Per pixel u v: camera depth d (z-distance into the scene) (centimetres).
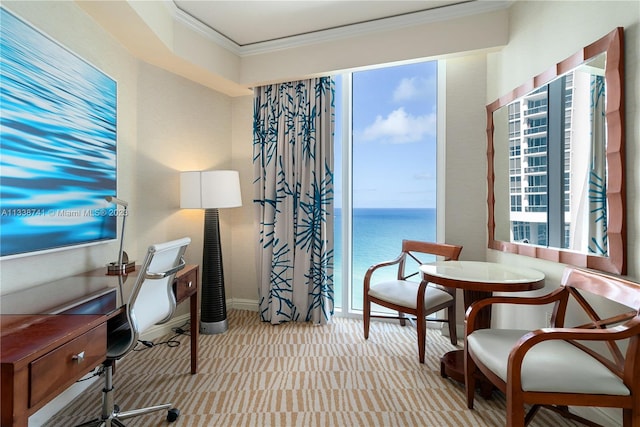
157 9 228
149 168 269
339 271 349
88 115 197
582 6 173
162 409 167
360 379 209
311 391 195
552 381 124
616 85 150
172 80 290
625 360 123
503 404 181
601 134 161
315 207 312
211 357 241
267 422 167
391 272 462
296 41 298
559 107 189
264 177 331
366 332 273
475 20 251
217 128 338
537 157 208
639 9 142
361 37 282
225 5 251
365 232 466
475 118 274
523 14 226
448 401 185
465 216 278
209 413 174
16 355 85
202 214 327
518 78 232
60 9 180
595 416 161
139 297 145
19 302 140
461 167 278
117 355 142
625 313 141
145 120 264
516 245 227
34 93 160
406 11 260
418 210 342
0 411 81
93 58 208
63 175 178
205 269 291
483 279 184
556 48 193
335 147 335
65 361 100
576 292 159
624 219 149
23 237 156
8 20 146
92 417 172
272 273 318
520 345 126
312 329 298
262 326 308
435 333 287
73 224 186
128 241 247
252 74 318
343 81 326
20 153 153
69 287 164
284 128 322
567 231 183
